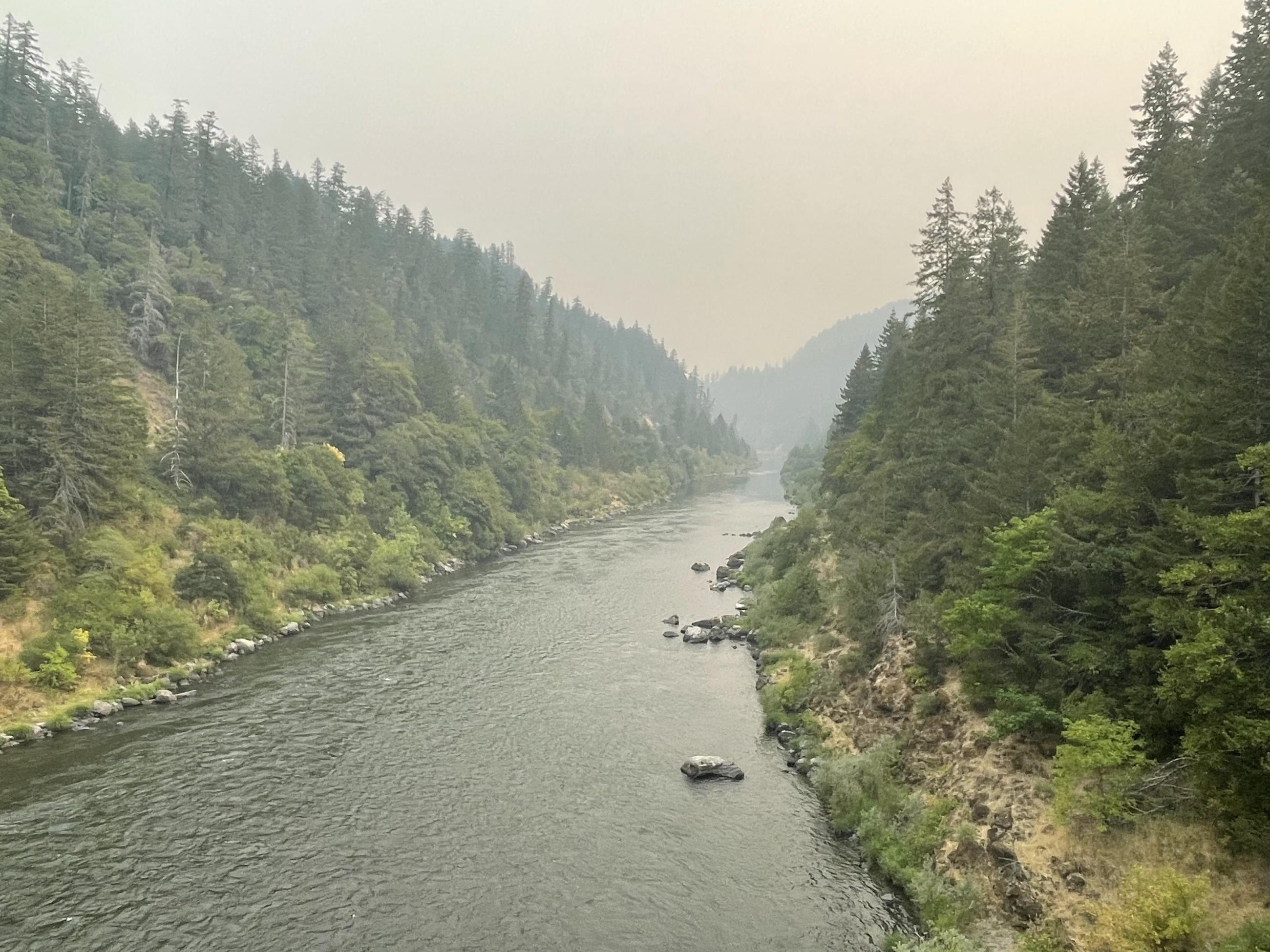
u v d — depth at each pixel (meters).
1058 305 44.31
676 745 34.03
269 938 20.61
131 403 51.06
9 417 44.97
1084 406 31.72
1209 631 16.62
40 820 26.47
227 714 36.84
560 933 21.09
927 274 50.22
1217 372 21.88
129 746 32.78
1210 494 20.42
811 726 33.97
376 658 46.44
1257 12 43.72
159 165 103.75
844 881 23.47
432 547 76.75
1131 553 22.22
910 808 24.97
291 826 26.50
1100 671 22.34
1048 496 28.59
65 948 19.98
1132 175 50.22
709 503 152.38
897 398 58.59
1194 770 17.64
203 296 88.25
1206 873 16.95
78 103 98.94
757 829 26.72
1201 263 37.12
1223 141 43.25
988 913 19.94
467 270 179.00
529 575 74.62
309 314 112.75
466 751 33.03
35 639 37.62
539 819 27.36
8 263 61.41
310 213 127.69
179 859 24.30
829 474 79.94
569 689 41.12
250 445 65.69
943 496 38.25
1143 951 15.64
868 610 38.22
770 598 55.59
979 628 25.61
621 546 94.69
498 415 133.50
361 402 85.56
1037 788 22.08
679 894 22.95
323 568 59.59
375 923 21.38
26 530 39.97
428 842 25.70
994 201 48.97
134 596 43.19
